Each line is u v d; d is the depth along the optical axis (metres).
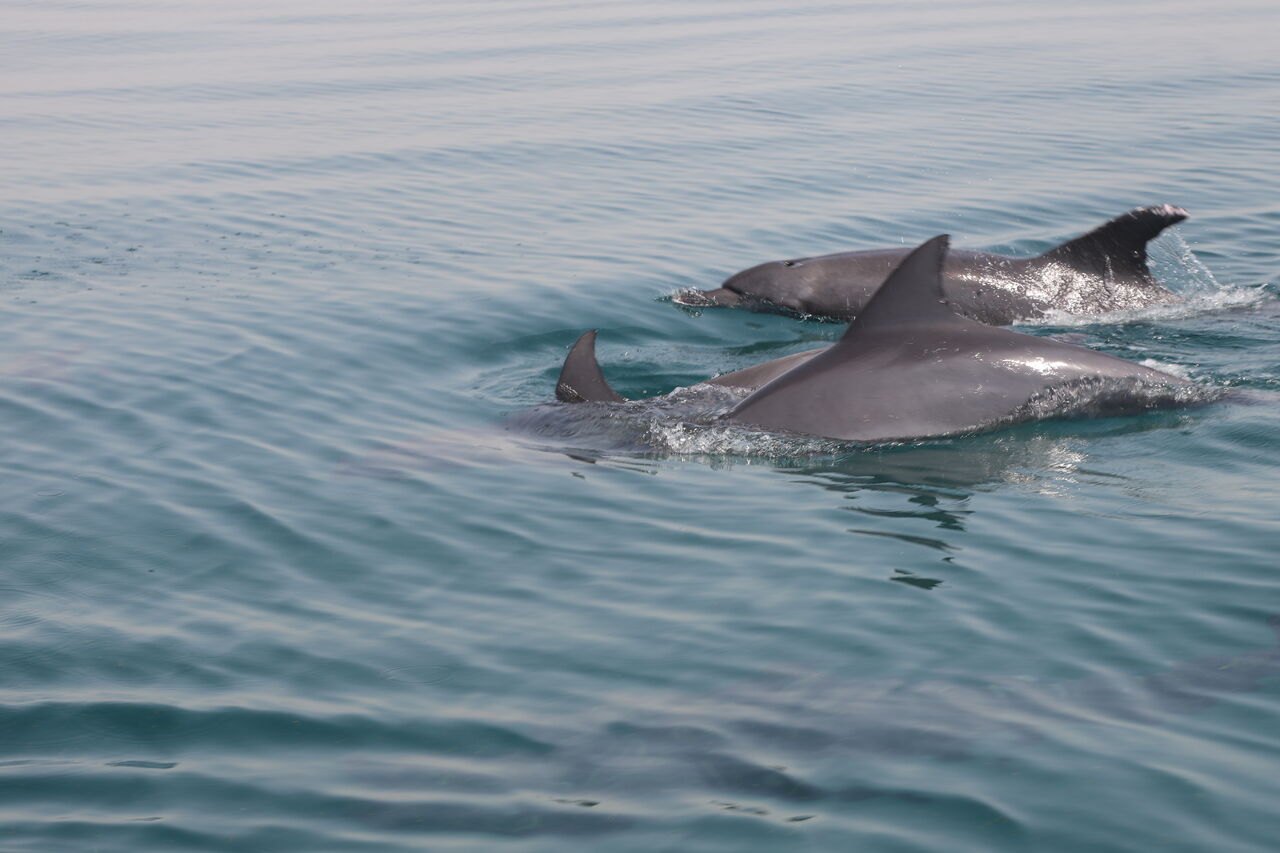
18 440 10.16
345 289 14.95
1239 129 24.67
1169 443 9.82
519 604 7.44
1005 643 6.77
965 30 42.03
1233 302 14.03
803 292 14.50
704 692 6.37
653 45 38.84
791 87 30.89
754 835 5.20
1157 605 7.15
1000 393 10.27
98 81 33.31
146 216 19.05
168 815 5.45
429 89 31.31
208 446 10.09
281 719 6.20
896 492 9.05
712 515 8.73
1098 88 30.00
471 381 11.96
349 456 9.91
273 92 31.19
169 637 7.06
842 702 6.23
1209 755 5.66
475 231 17.98
